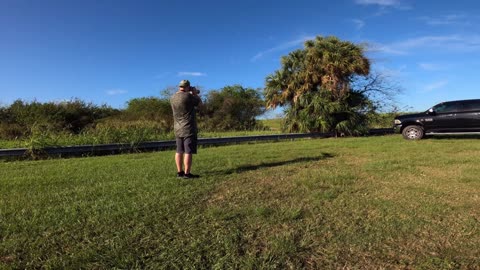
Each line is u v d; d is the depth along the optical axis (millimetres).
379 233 4426
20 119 22469
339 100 20984
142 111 28219
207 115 32812
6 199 6070
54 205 5660
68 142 14125
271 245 4086
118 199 5875
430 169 8211
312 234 4430
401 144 14016
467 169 8039
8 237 4395
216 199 5926
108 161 10875
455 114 15922
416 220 4824
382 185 6727
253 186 6773
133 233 4449
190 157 7480
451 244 4109
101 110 27156
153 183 7008
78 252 3969
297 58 21750
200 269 3625
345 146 13867
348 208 5367
